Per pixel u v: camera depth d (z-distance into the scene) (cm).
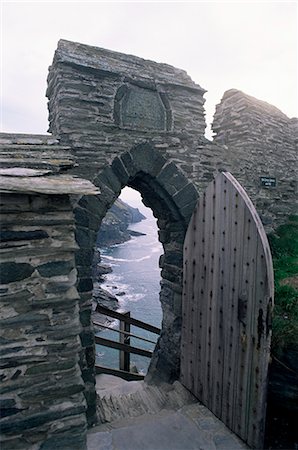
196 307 371
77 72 326
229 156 434
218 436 314
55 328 202
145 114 366
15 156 246
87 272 321
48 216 200
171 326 432
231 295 315
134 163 355
